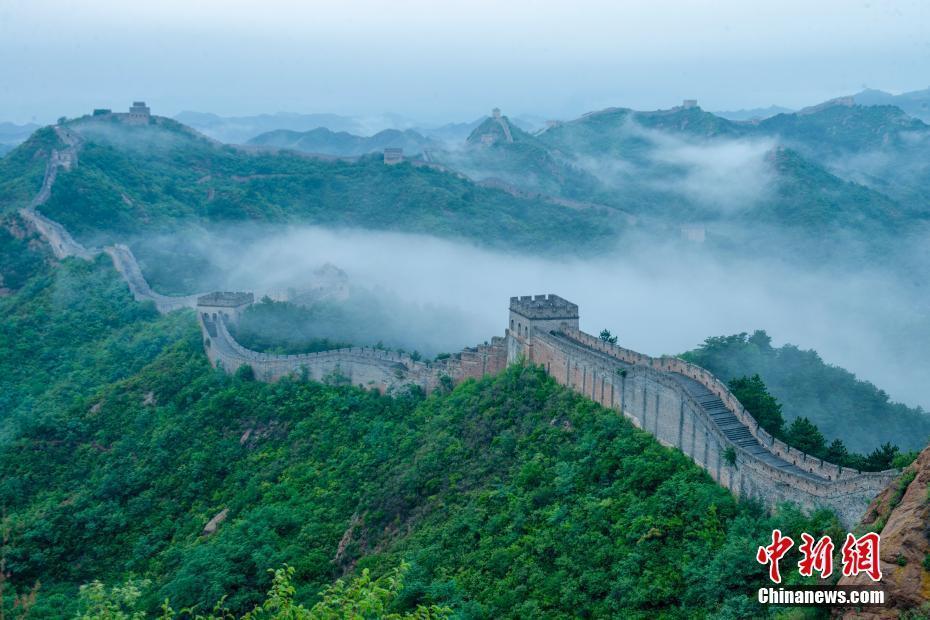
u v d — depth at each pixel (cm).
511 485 8969
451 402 11306
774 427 7912
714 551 6612
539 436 9469
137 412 13438
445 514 9144
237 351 14062
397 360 12838
